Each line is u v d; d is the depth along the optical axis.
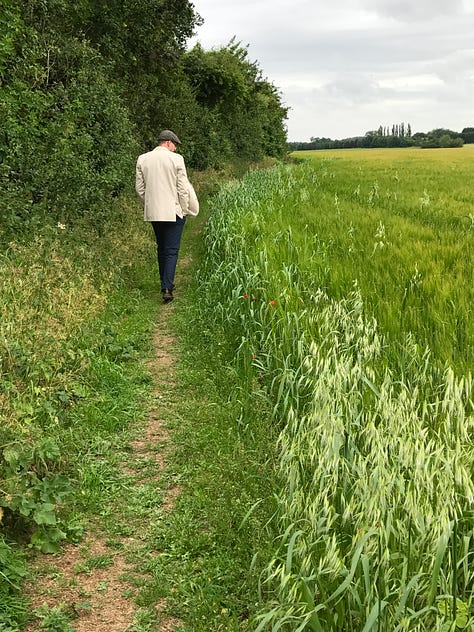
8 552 2.99
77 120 11.73
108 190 12.35
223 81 41.03
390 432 2.87
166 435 4.58
